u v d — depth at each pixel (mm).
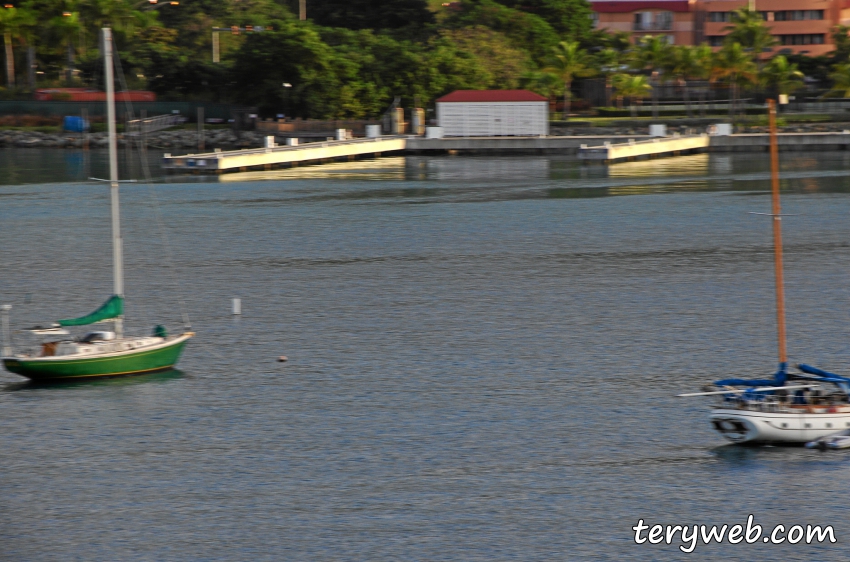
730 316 119312
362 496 74562
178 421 87812
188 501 74125
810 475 76500
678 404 90625
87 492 75500
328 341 111062
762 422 79562
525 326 116312
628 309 123125
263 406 91375
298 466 79250
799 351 105688
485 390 95000
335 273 145250
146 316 123188
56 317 123062
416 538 69125
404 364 102875
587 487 75500
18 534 70062
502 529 70188
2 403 91375
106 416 88750
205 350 108125
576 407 90438
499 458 80250
